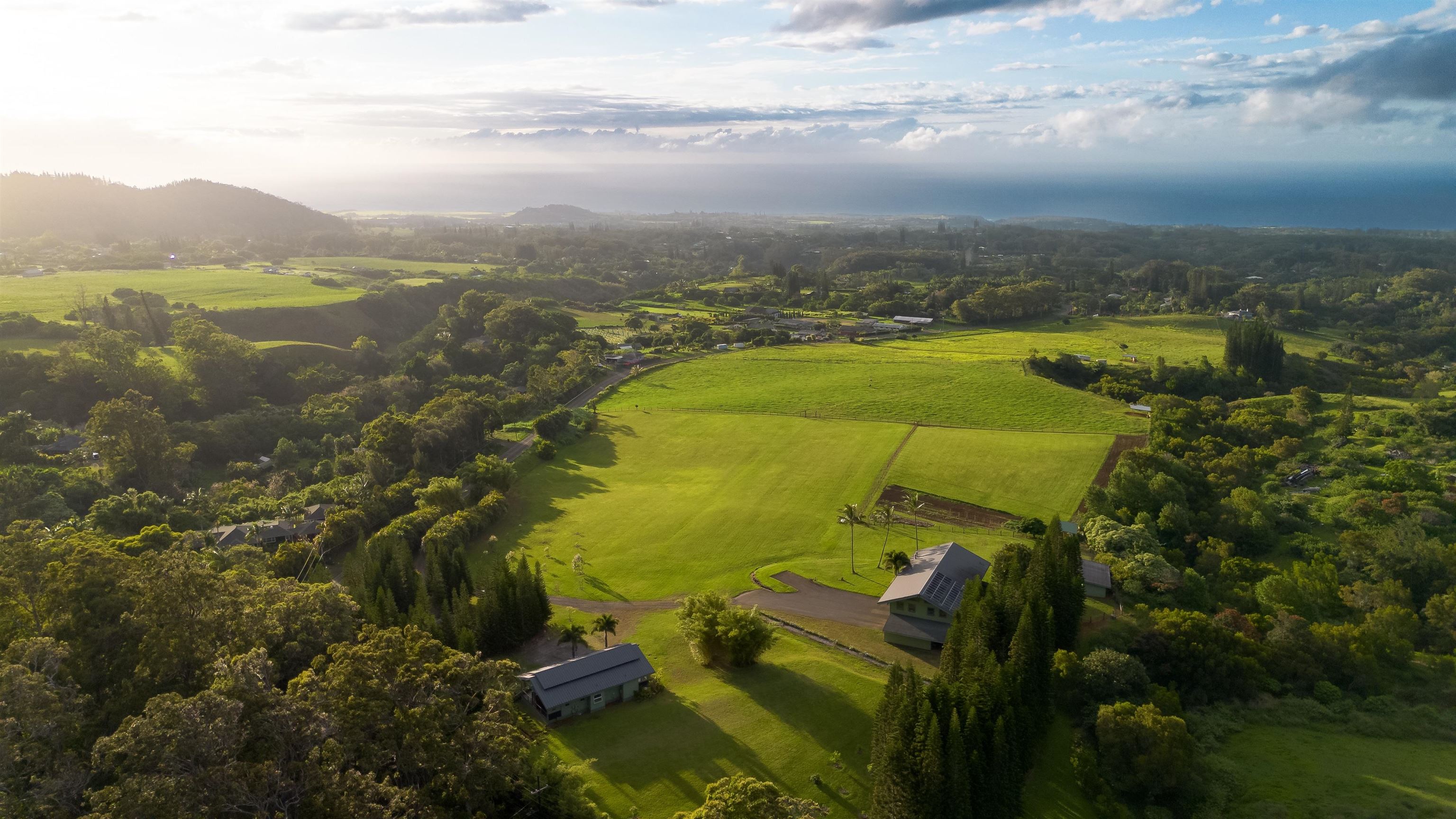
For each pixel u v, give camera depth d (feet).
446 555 341.62
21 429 556.10
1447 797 217.36
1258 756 238.68
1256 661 274.77
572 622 317.83
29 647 182.80
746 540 404.77
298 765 151.23
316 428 650.02
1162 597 317.22
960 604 273.13
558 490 496.23
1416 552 357.61
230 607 212.84
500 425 613.93
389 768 176.35
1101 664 255.70
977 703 209.36
